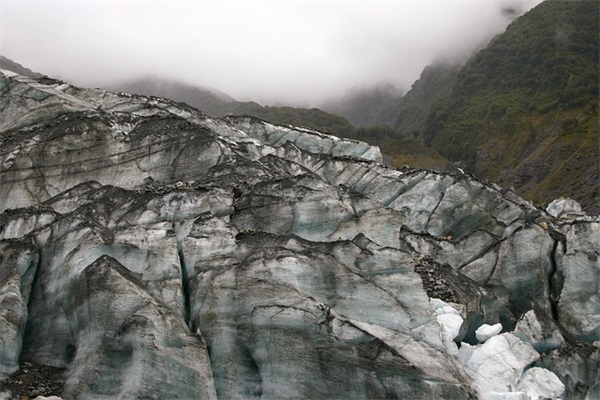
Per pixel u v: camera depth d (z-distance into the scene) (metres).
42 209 28.53
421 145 127.94
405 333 23.06
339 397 21.03
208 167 36.09
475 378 24.84
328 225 29.47
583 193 106.00
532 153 138.88
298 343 21.75
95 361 21.05
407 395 20.80
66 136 35.41
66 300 23.78
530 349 27.44
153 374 20.47
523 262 32.81
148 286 23.62
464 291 29.77
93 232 24.81
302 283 23.55
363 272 24.91
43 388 21.16
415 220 40.88
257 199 30.31
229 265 24.33
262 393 21.59
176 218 28.05
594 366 27.09
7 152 34.84
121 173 35.31
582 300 30.83
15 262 24.23
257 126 53.50
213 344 22.23
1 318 21.89
